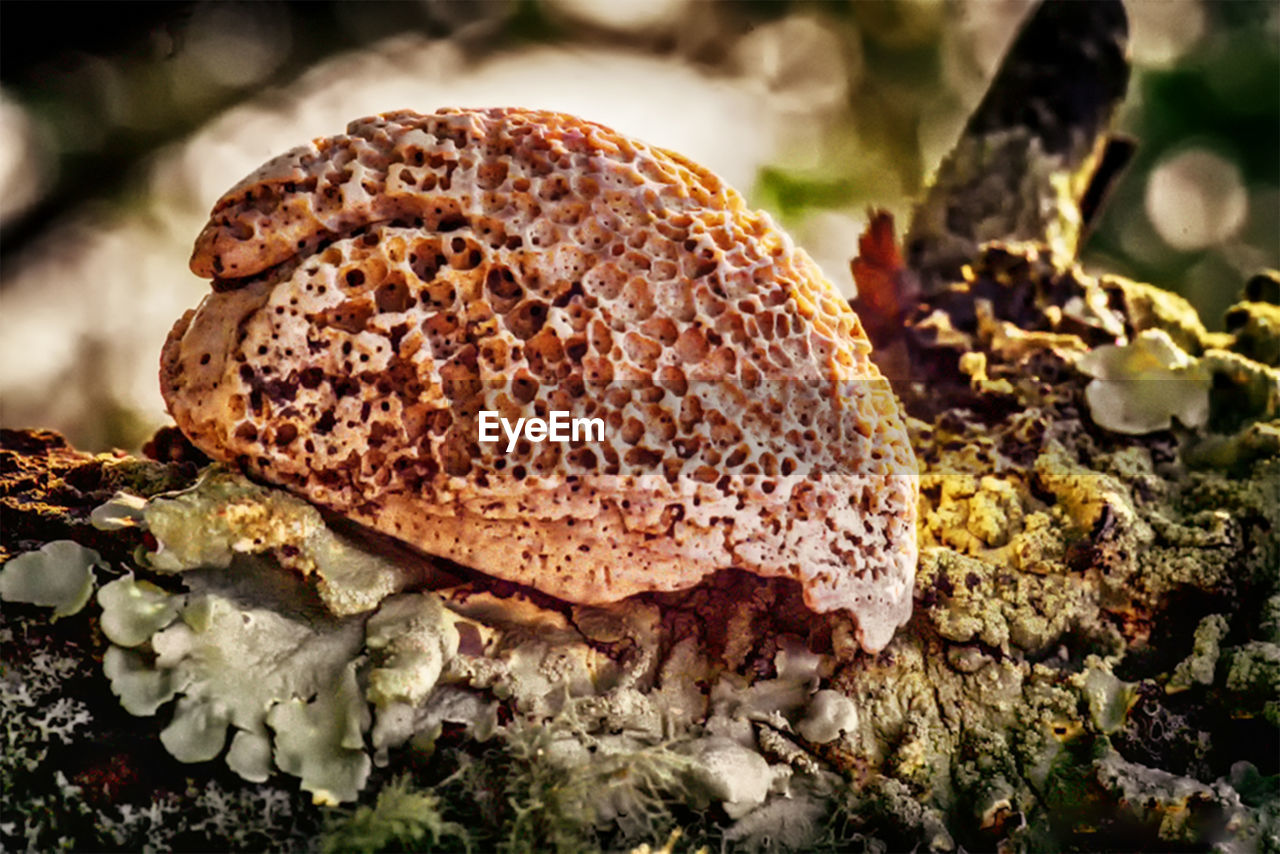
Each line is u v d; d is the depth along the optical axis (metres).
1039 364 0.23
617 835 0.19
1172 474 0.22
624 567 0.20
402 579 0.20
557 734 0.19
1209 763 0.21
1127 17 0.27
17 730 0.19
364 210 0.19
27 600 0.19
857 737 0.20
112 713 0.19
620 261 0.20
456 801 0.19
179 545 0.19
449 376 0.19
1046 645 0.21
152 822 0.19
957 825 0.20
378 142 0.20
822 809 0.20
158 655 0.19
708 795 0.19
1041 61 0.27
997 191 0.26
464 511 0.19
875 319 0.24
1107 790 0.20
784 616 0.20
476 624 0.20
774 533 0.20
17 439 0.22
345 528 0.20
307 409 0.19
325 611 0.19
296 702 0.19
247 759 0.19
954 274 0.26
